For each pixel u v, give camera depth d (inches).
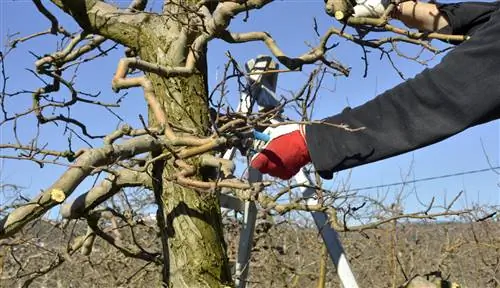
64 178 97.4
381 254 262.4
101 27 125.2
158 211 125.2
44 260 271.7
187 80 123.1
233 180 96.5
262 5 103.7
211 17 111.6
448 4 89.0
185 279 119.1
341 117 80.1
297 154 85.4
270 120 107.6
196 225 119.3
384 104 75.6
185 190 119.6
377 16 93.7
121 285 224.7
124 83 93.9
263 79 134.8
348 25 94.7
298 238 266.1
